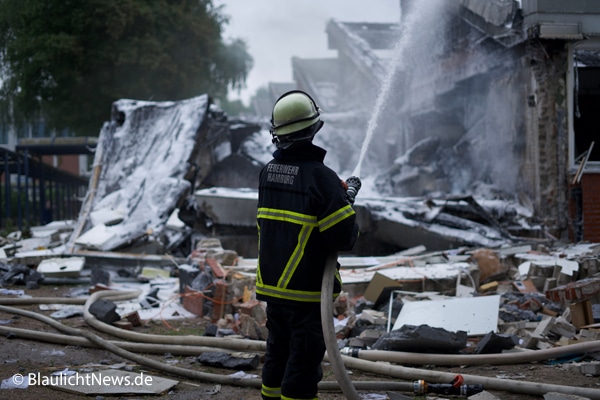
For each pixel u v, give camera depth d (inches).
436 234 471.2
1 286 394.9
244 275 335.9
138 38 1146.0
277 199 135.3
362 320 270.4
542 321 247.3
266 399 139.8
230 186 752.3
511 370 204.1
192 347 227.3
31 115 1241.4
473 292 311.6
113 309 283.1
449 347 213.5
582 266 339.6
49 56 1103.0
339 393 184.1
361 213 479.2
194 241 522.3
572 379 191.9
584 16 497.0
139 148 613.3
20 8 1159.0
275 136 139.2
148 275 439.8
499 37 529.3
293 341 132.6
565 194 502.3
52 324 265.4
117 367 211.0
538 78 506.0
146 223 509.7
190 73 1221.1
